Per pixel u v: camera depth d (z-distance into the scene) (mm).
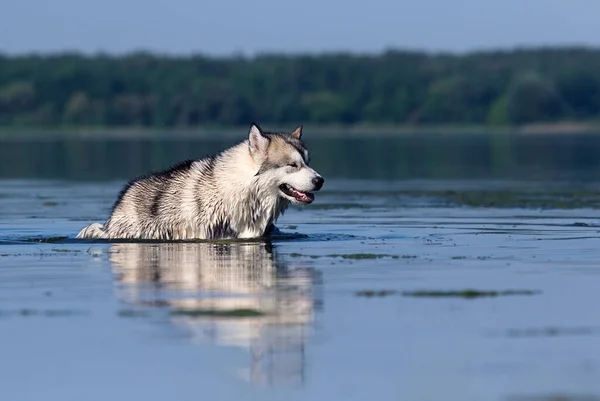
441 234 42781
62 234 43344
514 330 25297
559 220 48562
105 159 119312
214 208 39219
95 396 21406
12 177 87125
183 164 40406
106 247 38250
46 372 22734
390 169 96188
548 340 24484
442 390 21219
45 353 23938
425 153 133250
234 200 39156
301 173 38656
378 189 70688
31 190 71625
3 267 33906
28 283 31078
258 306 27641
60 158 123375
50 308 27766
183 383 21906
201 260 34969
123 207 40531
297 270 32969
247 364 22938
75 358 23578
